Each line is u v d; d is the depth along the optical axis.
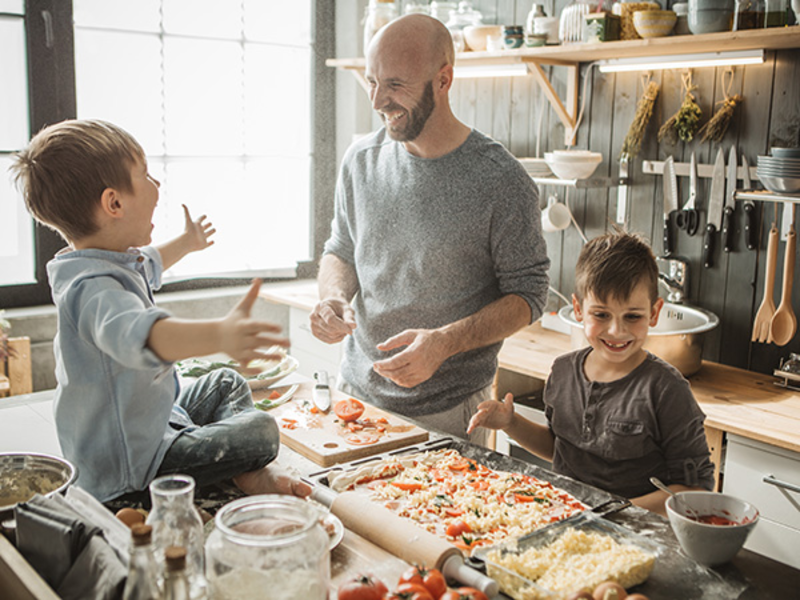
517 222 1.83
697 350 2.46
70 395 1.26
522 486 1.40
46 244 3.20
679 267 2.76
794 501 2.07
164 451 1.30
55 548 1.00
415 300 1.92
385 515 1.19
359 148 2.05
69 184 1.20
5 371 2.89
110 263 1.23
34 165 1.21
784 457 2.07
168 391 1.33
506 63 2.92
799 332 2.51
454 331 1.67
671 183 2.75
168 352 1.01
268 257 3.85
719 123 2.59
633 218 2.90
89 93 3.27
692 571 1.13
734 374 2.58
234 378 1.58
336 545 1.16
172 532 0.96
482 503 1.33
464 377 1.94
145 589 0.86
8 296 3.15
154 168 3.49
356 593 0.93
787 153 2.25
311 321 1.77
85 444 1.28
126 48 3.32
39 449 1.53
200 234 1.63
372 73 1.79
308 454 1.56
